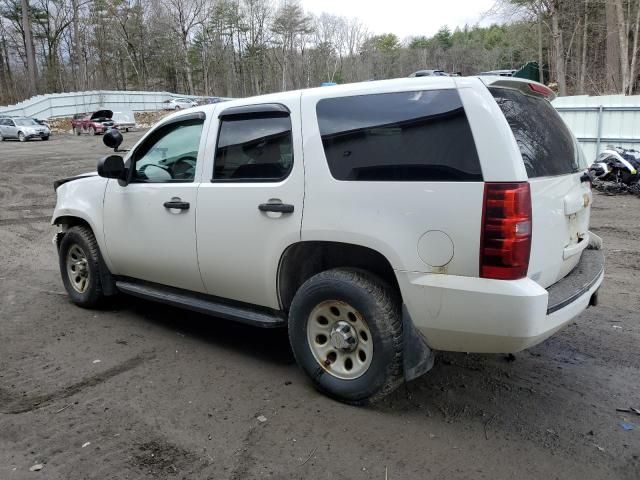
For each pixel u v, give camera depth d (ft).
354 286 10.50
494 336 9.28
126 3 235.61
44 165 65.72
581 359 13.23
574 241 11.35
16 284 20.43
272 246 11.60
